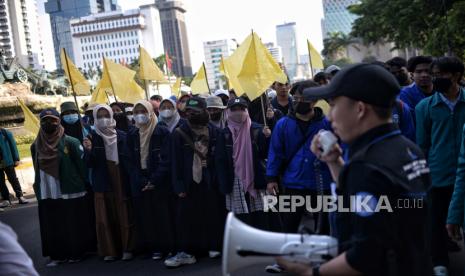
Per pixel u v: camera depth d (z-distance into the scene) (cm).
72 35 12631
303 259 187
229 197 536
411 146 192
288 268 189
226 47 10069
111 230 591
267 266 506
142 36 12581
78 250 600
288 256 187
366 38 3189
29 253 664
